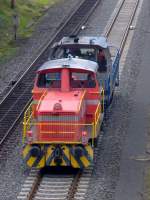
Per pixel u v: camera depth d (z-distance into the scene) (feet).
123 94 240.94
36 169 179.11
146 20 345.72
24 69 270.46
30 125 181.16
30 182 170.71
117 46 298.97
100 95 190.49
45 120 173.88
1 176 174.40
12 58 288.30
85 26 332.80
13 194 162.71
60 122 173.37
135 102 232.12
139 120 214.07
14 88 245.45
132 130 205.36
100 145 193.77
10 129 207.10
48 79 185.78
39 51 294.87
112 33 324.39
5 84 253.65
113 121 212.84
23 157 179.42
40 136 174.09
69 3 386.73
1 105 231.09
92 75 185.26
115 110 223.71
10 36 323.78
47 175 176.65
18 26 326.65
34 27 340.18
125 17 352.08
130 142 195.62
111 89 221.25
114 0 385.29
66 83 184.55
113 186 165.99
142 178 170.60
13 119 220.02
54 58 207.62
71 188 165.17
